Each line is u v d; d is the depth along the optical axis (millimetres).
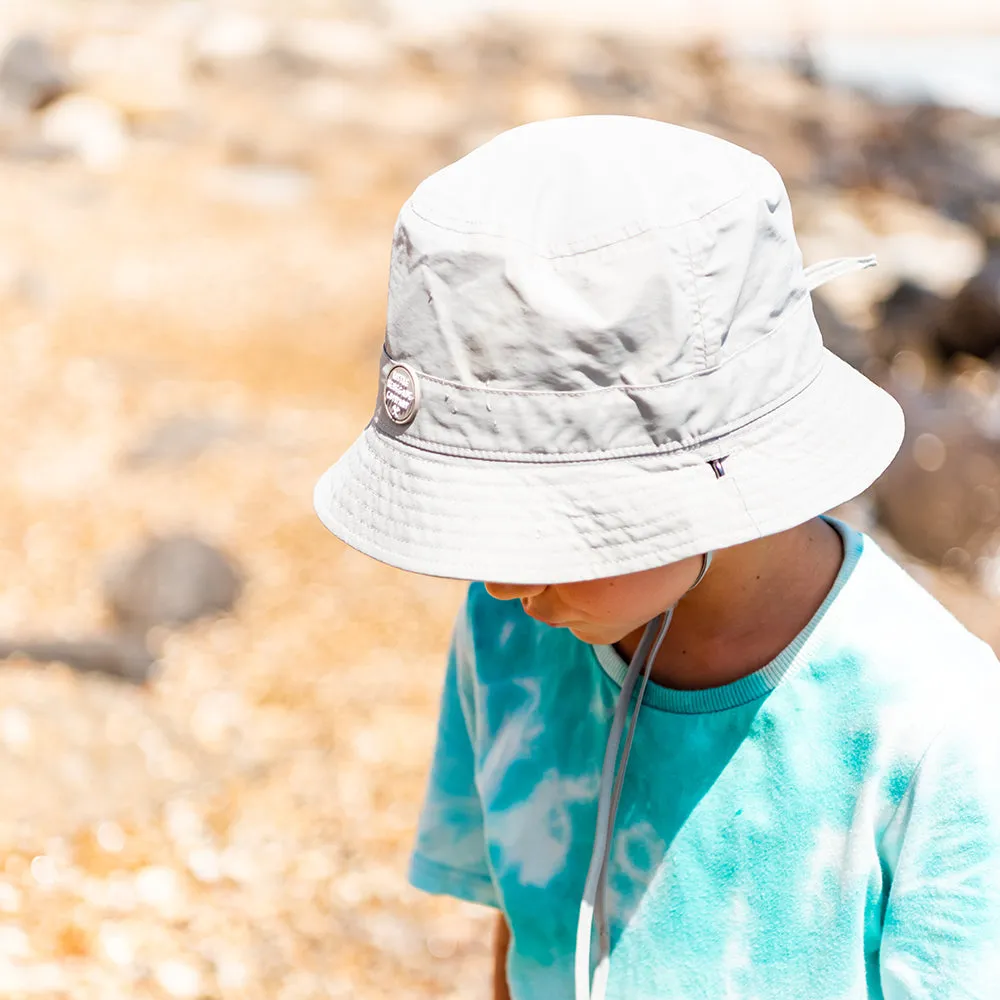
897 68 36531
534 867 1300
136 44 22453
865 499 8312
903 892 1097
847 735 1128
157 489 7906
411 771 5242
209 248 14109
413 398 1058
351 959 4047
